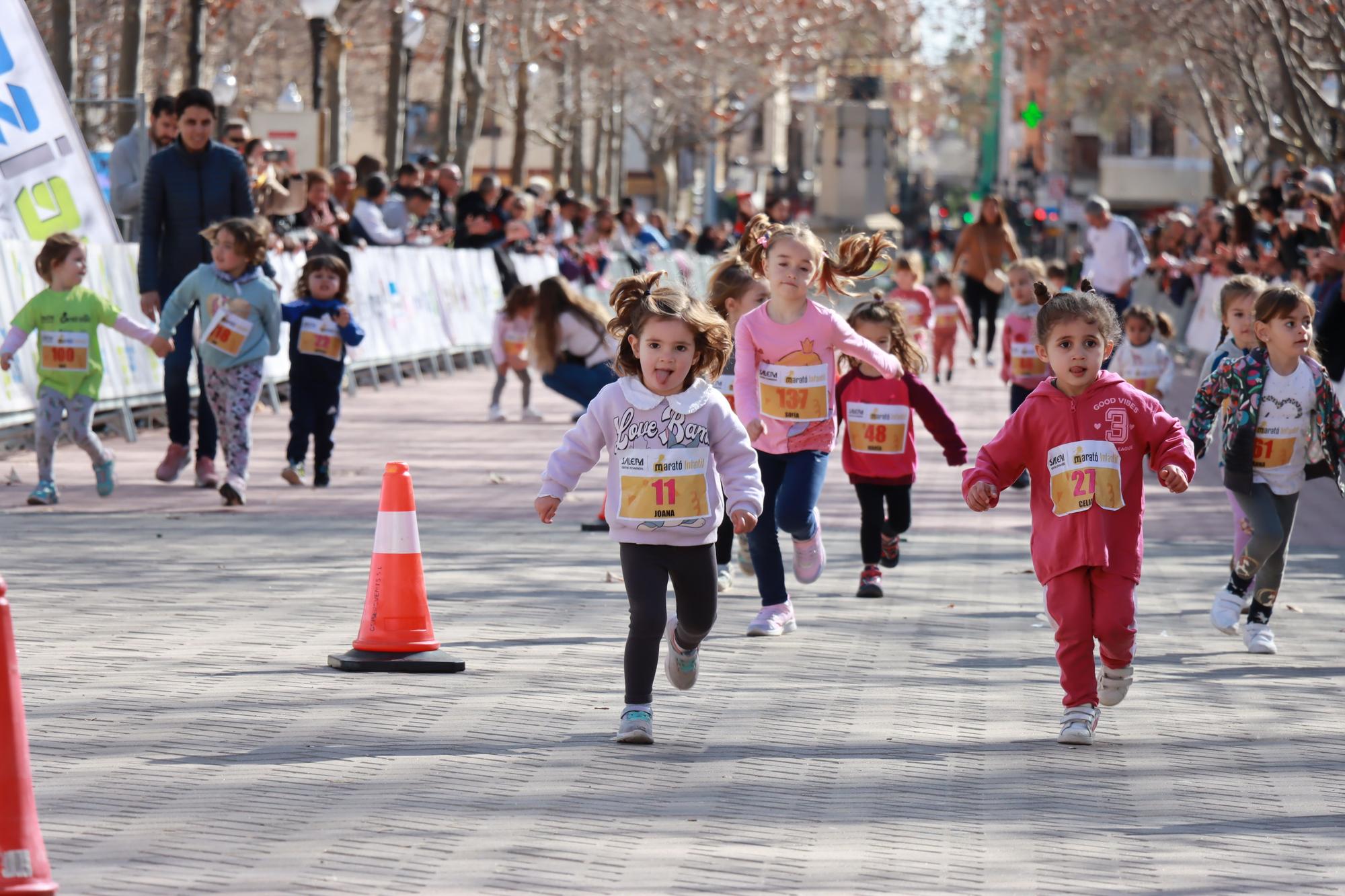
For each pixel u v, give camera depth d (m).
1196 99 70.12
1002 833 6.97
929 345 32.09
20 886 5.53
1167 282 40.62
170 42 52.41
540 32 50.38
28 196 21.70
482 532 15.04
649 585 8.40
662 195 73.56
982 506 8.81
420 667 9.68
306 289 17.92
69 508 15.77
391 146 41.66
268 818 6.91
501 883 6.19
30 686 9.06
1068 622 8.58
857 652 10.55
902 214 114.62
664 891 6.15
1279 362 10.95
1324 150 39.09
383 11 54.53
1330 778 7.94
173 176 17.53
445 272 34.91
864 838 6.86
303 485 17.89
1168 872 6.52
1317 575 13.93
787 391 11.23
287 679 9.41
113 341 21.55
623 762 7.90
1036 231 89.19
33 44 21.81
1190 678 10.10
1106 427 8.63
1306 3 36.34
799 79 59.22
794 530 11.27
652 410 8.45
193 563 13.04
